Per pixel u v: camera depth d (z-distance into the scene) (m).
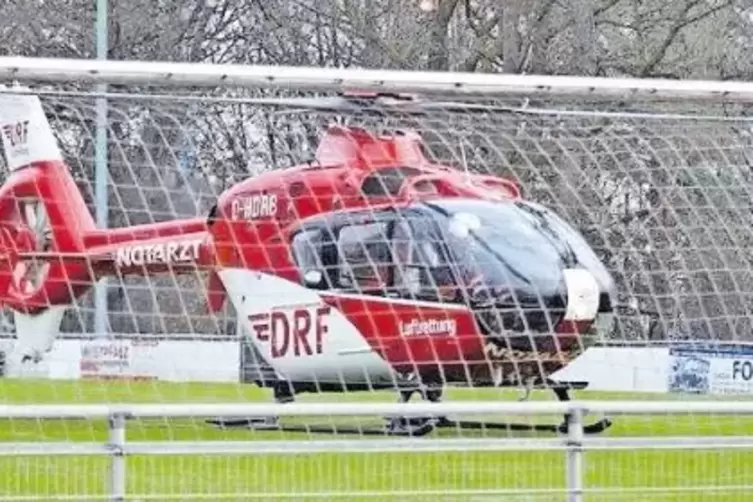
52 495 30.80
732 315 39.62
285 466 33.12
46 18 107.88
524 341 49.34
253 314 46.56
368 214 49.38
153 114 36.88
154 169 37.41
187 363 42.91
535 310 48.16
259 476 32.78
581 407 31.41
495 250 50.97
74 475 32.97
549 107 39.47
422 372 50.72
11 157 43.25
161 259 43.88
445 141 46.03
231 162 39.34
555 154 39.38
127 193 42.41
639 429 43.50
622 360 46.38
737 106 41.50
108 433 31.36
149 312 44.81
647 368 45.06
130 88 37.94
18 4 107.44
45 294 41.34
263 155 39.59
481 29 111.19
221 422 36.19
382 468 33.38
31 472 33.09
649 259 39.91
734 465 35.34
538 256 51.34
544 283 50.75
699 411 32.22
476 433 43.81
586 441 31.55
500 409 30.94
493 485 33.47
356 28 108.19
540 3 104.62
